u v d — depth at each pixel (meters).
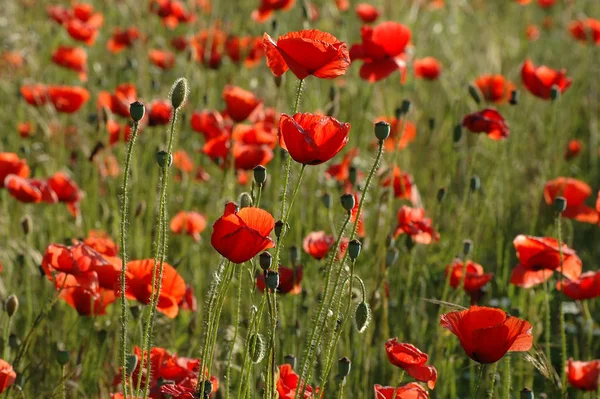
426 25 10.61
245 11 10.86
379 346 5.57
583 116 10.19
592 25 9.15
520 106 9.31
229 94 6.07
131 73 9.21
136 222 6.28
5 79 9.34
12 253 6.13
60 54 8.20
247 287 5.79
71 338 5.74
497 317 3.45
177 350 5.48
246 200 3.58
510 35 11.83
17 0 10.88
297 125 3.33
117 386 5.06
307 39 3.52
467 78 9.91
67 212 7.20
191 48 7.37
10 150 8.27
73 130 8.03
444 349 5.65
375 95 8.66
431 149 8.30
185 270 6.52
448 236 7.08
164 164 3.50
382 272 5.50
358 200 6.23
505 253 6.69
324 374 3.70
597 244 8.37
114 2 11.35
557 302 6.64
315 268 5.95
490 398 4.13
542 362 4.61
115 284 4.41
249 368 3.55
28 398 5.10
